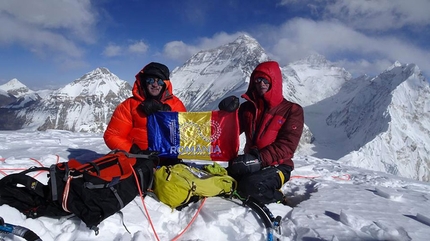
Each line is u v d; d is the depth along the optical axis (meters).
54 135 10.68
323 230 3.35
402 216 3.91
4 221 2.83
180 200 3.61
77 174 3.13
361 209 4.08
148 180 3.65
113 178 3.21
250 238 3.20
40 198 3.13
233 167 4.08
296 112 4.32
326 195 4.65
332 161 8.60
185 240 3.23
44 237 2.88
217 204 3.78
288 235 3.37
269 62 4.34
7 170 4.60
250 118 4.59
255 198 3.86
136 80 4.61
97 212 3.04
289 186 5.40
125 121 4.60
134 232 3.13
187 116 4.52
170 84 4.81
